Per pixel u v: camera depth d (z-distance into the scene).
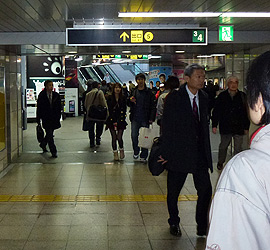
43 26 7.57
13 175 7.45
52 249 4.05
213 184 6.69
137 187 6.54
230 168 1.17
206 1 5.96
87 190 6.35
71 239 4.31
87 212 5.22
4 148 8.09
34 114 16.78
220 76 22.52
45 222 4.83
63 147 10.63
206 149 4.25
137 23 7.88
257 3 6.09
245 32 8.40
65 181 6.96
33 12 6.45
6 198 5.86
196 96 4.32
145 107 8.30
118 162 8.62
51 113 9.10
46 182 6.89
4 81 8.13
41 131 9.71
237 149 7.30
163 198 5.89
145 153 8.55
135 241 4.27
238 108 7.09
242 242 1.10
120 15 6.80
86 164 8.43
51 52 9.47
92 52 9.84
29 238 4.33
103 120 10.25
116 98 8.66
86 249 4.06
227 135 7.29
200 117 4.29
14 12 6.41
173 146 4.25
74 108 19.75
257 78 1.17
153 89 17.23
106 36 7.50
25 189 6.41
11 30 7.90
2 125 7.93
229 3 6.09
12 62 9.01
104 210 5.31
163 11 6.66
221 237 1.13
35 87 17.05
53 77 17.45
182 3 6.07
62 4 5.98
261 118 1.19
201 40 7.61
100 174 7.50
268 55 1.19
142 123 8.43
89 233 4.48
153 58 17.61
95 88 10.35
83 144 11.16
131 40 7.53
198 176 4.33
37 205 5.51
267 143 1.13
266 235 1.09
